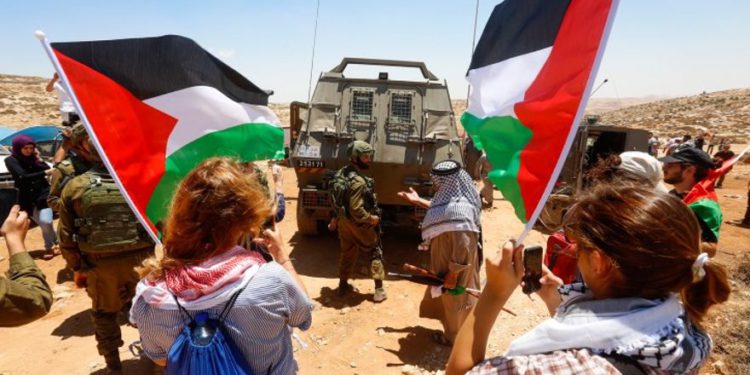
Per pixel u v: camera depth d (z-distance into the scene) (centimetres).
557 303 167
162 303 147
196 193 152
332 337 421
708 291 106
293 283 165
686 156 288
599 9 128
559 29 147
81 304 483
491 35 192
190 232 153
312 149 600
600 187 115
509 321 454
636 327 98
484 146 179
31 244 653
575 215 115
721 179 1428
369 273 579
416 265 607
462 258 349
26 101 3103
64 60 192
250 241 243
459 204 347
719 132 3531
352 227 473
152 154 217
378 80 636
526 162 149
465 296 366
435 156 589
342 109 618
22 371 363
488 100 184
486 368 110
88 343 405
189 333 143
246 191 158
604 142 958
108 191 313
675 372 96
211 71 241
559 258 250
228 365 143
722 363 362
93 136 187
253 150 263
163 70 221
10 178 732
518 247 130
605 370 93
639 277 103
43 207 588
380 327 439
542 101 147
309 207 614
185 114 230
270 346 156
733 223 946
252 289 151
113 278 325
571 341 101
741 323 420
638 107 6856
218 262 153
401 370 369
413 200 383
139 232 324
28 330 429
